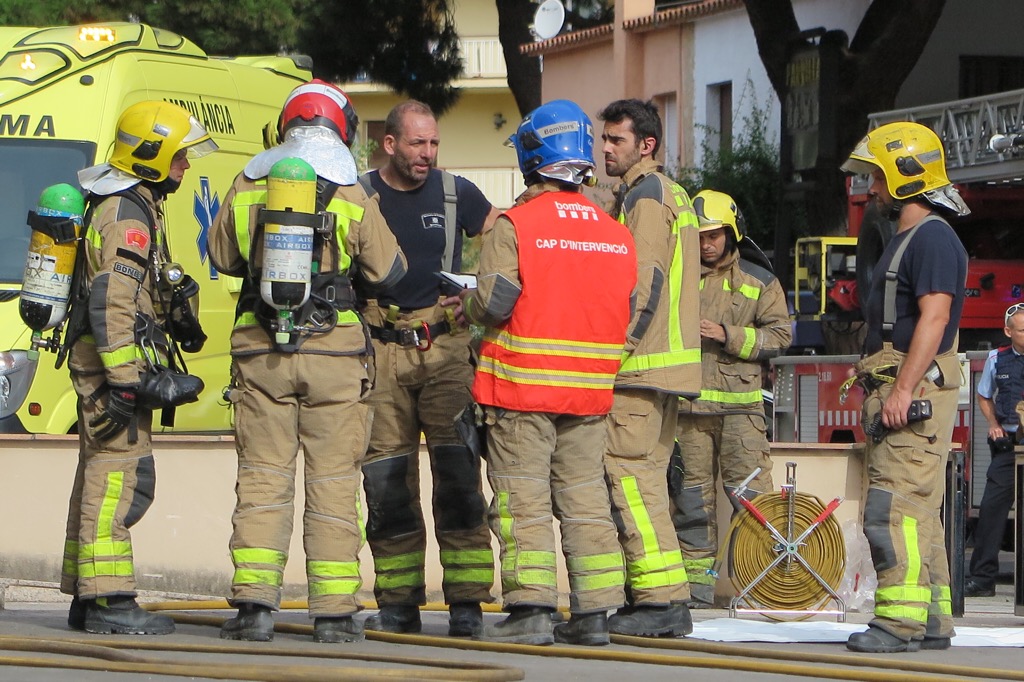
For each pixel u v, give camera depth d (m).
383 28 51.91
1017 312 25.14
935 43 55.78
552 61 77.62
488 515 14.92
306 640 15.01
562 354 14.53
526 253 14.41
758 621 18.61
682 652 14.85
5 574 22.05
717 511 21.78
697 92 66.44
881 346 15.45
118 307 14.62
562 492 14.97
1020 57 56.81
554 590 14.74
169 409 15.33
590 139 14.95
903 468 15.20
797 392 31.91
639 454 15.67
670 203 15.84
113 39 25.86
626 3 70.69
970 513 29.06
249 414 14.61
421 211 15.92
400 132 15.66
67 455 22.05
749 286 20.75
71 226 14.80
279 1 45.78
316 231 14.26
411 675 12.35
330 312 14.53
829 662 14.70
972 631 17.73
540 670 13.40
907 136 15.37
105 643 14.19
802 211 53.50
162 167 15.05
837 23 57.94
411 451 15.98
